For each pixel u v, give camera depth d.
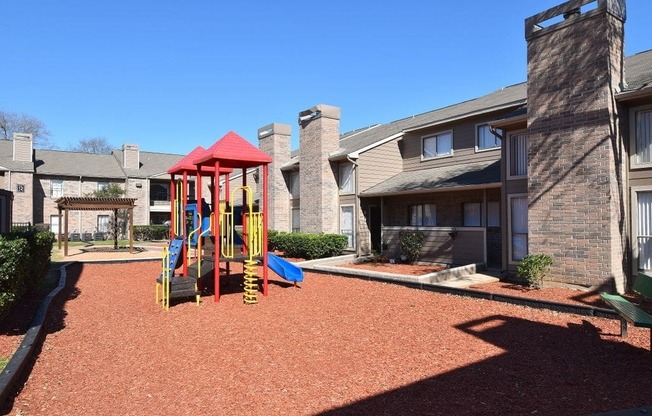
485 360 5.39
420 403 4.18
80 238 34.00
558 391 4.42
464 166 16.58
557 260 9.98
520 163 12.02
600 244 9.25
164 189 40.06
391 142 19.16
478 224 15.14
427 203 16.91
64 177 34.47
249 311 8.38
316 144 19.58
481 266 13.12
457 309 8.19
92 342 6.41
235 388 4.65
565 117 9.88
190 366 5.37
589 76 9.46
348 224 19.03
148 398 4.42
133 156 38.38
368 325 7.18
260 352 5.86
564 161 9.88
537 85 10.43
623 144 9.58
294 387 4.64
